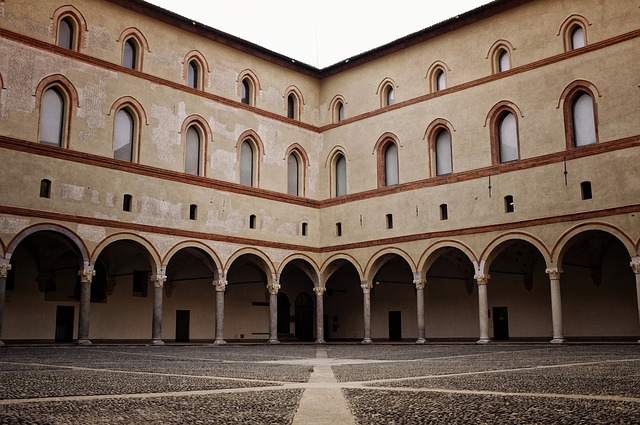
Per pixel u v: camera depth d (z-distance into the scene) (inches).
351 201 1841.8
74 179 1405.0
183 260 1835.6
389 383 437.7
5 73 1333.7
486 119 1588.3
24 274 1589.6
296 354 1020.5
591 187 1389.0
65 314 1660.9
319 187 1939.0
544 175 1464.1
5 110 1325.0
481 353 989.8
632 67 1369.3
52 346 1357.0
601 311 1622.8
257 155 1790.1
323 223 1903.3
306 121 1947.6
